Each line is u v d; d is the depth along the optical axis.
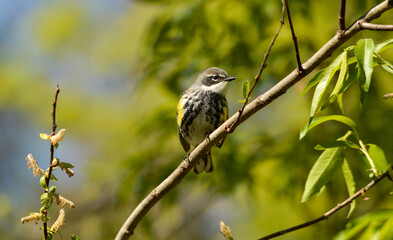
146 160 11.62
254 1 11.15
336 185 11.26
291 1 10.84
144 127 11.40
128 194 11.77
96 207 15.25
